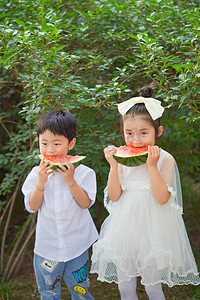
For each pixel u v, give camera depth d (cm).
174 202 278
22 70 373
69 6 409
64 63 331
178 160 566
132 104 271
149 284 271
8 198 494
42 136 277
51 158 279
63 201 283
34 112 309
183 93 300
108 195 306
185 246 280
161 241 266
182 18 361
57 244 283
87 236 291
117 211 286
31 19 392
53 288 288
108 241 280
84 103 317
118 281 283
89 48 387
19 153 412
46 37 319
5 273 436
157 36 359
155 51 310
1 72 425
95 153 376
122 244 276
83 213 293
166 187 271
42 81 305
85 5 411
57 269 284
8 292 401
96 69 362
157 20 356
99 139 389
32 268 464
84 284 288
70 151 379
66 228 283
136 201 277
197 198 620
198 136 451
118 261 276
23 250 447
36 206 283
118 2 395
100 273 284
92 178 295
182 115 358
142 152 271
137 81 400
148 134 271
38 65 321
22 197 511
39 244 286
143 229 273
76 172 293
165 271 273
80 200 282
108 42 387
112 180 282
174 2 433
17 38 300
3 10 372
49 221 285
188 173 611
